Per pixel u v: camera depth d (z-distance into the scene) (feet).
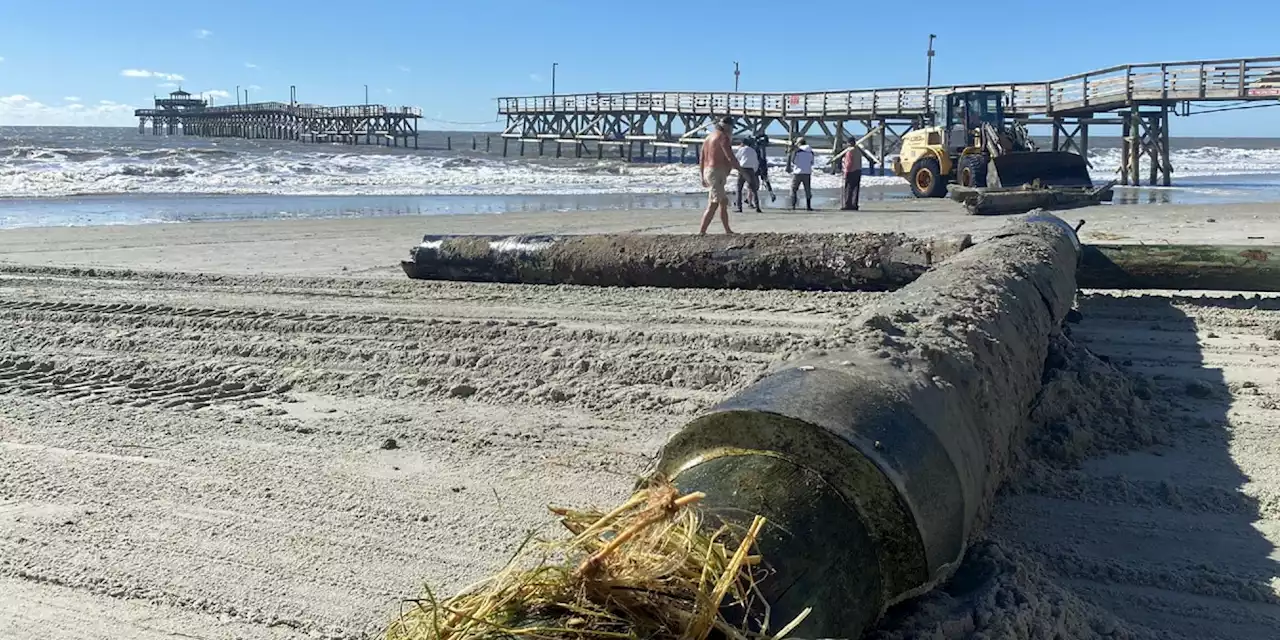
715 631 5.77
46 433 14.29
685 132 140.77
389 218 51.70
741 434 7.83
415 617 6.17
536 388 16.34
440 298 24.64
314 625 9.05
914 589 7.54
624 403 15.46
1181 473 12.31
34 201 61.62
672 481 7.54
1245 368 17.24
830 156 118.62
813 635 6.54
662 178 109.09
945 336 10.52
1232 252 22.48
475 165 130.00
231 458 13.29
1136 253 23.25
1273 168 162.50
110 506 11.69
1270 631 8.75
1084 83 85.92
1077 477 11.99
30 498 11.93
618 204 67.41
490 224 47.47
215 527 11.11
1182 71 79.36
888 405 8.07
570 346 18.86
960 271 15.07
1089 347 18.90
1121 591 9.47
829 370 8.70
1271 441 13.41
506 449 13.52
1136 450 13.16
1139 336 19.84
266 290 26.18
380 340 19.75
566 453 13.30
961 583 8.69
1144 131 90.63
